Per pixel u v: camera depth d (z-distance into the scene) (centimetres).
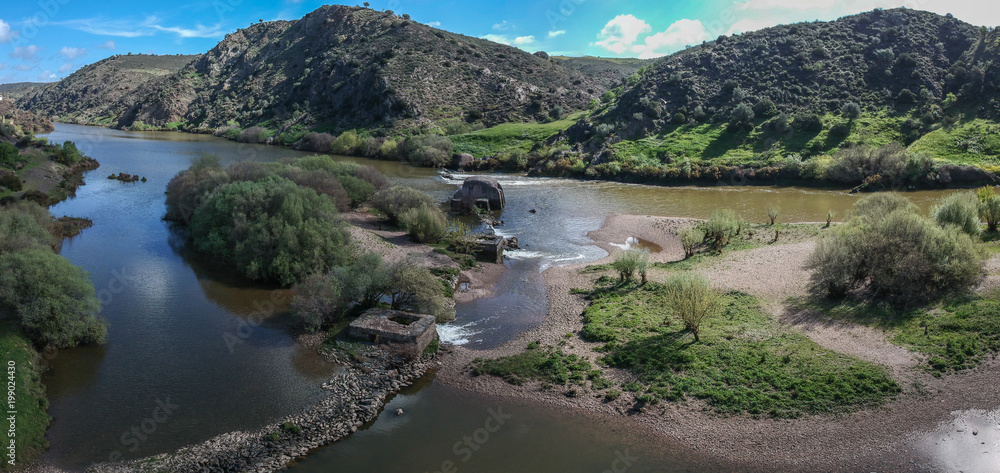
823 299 3222
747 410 2323
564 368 2745
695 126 9744
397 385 2656
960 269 2966
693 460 2105
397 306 3378
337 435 2266
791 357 2614
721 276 3791
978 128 8181
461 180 8556
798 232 4838
